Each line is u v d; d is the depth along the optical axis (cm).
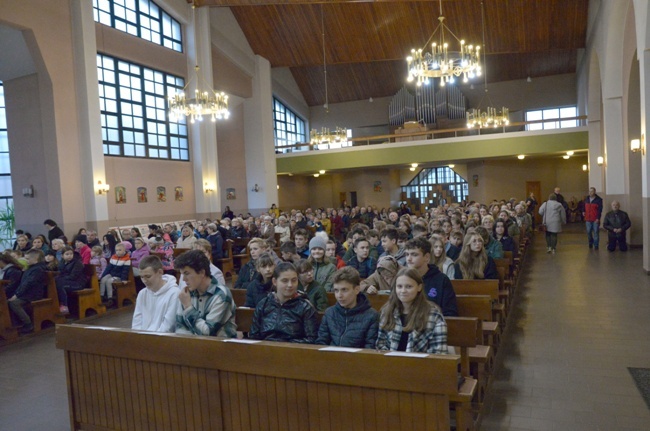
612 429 365
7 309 684
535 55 2275
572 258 1209
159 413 329
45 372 564
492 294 526
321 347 276
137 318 399
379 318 335
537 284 921
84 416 367
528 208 1850
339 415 272
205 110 1502
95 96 1426
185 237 1111
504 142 2008
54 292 768
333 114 2773
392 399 258
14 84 1386
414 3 1908
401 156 2148
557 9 1845
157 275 389
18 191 1403
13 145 1401
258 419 294
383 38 2091
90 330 353
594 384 449
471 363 406
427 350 310
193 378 313
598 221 1357
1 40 1294
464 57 1219
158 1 1761
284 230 1321
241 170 2239
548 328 634
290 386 284
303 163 2311
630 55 1247
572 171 2330
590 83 1814
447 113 2461
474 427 371
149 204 1717
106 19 1563
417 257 404
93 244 1110
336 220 1952
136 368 337
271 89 2336
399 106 2566
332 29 2089
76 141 1394
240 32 2153
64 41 1369
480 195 2391
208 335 347
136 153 1677
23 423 430
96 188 1413
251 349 289
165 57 1805
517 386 453
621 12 1284
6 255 768
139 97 1698
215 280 366
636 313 682
